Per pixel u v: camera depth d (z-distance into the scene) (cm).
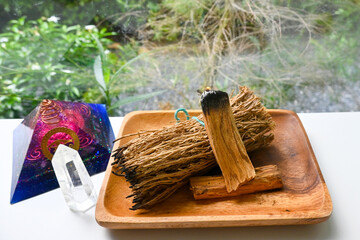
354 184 36
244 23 71
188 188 35
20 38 71
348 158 40
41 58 70
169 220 29
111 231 32
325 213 29
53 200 36
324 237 31
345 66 72
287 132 41
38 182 36
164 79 71
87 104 41
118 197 34
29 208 35
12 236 32
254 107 37
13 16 71
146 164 31
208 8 71
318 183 33
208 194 33
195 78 71
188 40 73
